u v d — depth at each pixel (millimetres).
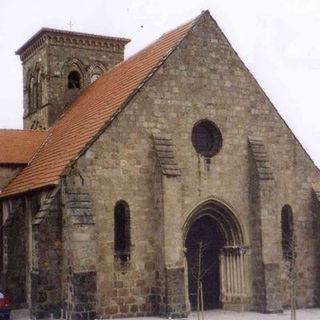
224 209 35500
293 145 38438
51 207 31516
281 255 36062
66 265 30891
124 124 33031
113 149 32562
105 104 36719
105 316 31391
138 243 32656
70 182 31125
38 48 49062
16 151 41812
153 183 33312
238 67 37094
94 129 33625
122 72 40812
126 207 32750
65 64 47594
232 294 35531
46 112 46719
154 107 34000
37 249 31188
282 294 36531
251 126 37031
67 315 30406
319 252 38062
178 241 32250
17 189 37719
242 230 35688
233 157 36094
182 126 34750
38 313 30969
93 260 30266
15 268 36781
